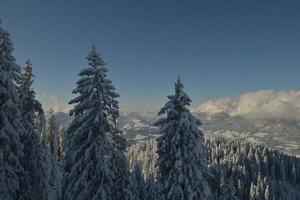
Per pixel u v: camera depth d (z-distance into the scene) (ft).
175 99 84.89
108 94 76.33
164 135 84.99
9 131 73.36
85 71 75.72
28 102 92.84
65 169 77.25
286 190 520.01
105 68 76.07
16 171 78.23
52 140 235.61
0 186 74.02
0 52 75.51
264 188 481.87
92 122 74.43
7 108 74.59
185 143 82.79
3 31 76.54
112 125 79.30
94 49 77.05
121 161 80.53
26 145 89.97
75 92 75.87
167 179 82.99
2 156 74.64
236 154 585.63
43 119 113.29
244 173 527.81
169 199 82.23
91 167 74.59
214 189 411.95
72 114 76.38
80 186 73.67
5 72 74.43
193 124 83.15
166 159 85.66
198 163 83.46
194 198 82.33
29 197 85.51
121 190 81.82
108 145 74.64
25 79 93.35
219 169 502.79
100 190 72.69
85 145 75.61
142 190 167.02
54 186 134.21
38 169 91.45
